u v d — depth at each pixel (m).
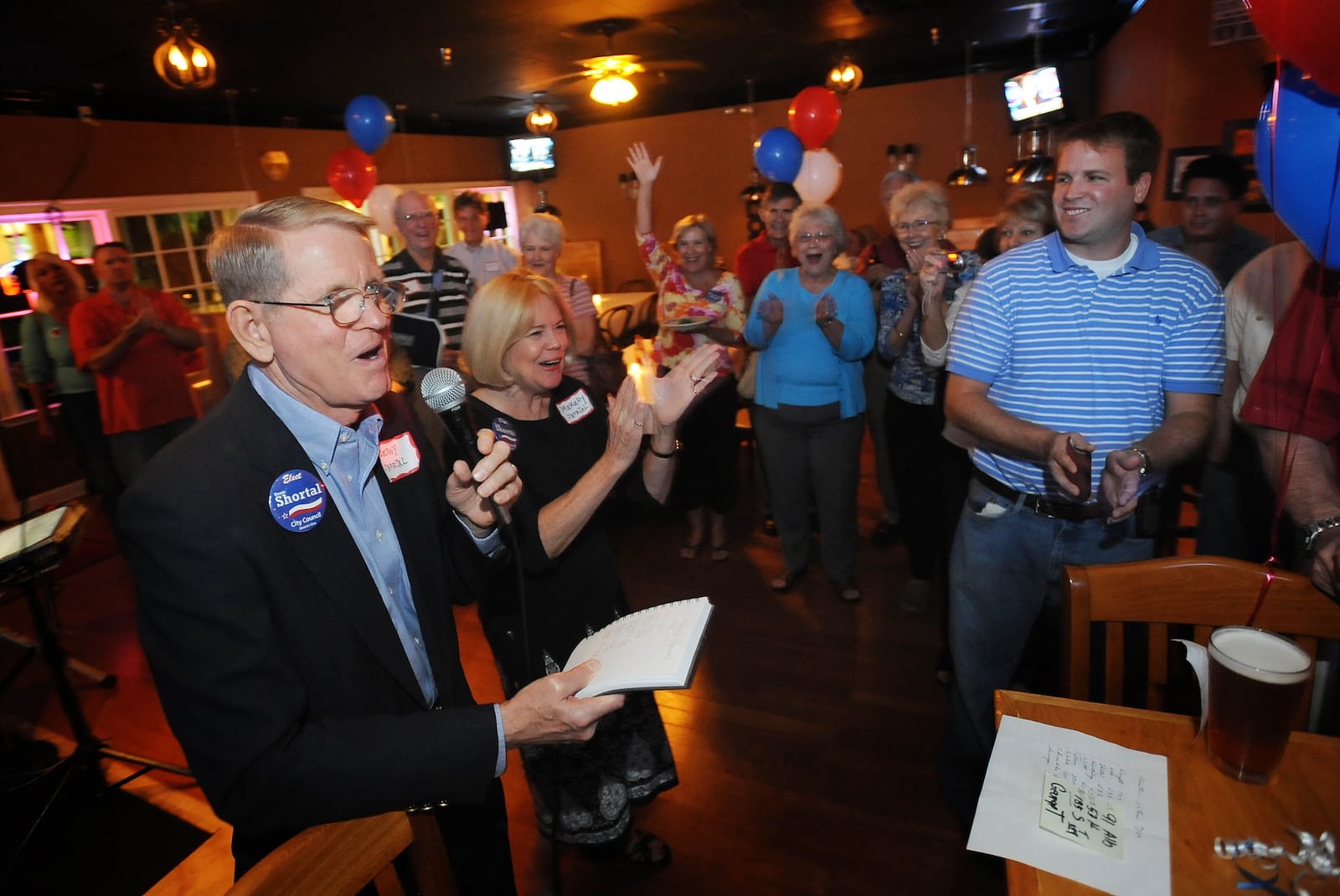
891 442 2.80
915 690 2.44
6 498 4.85
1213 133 3.83
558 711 0.88
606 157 9.27
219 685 0.80
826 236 2.59
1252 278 1.71
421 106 7.36
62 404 4.16
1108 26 5.81
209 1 3.54
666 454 1.51
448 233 8.90
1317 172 1.02
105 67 4.57
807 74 7.29
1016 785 0.90
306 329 0.86
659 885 1.77
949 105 7.39
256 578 0.85
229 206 6.30
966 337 1.60
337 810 0.81
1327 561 1.09
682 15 4.66
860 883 1.74
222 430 0.88
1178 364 1.46
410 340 2.63
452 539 1.20
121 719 2.58
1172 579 1.16
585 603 1.53
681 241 3.18
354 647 0.94
